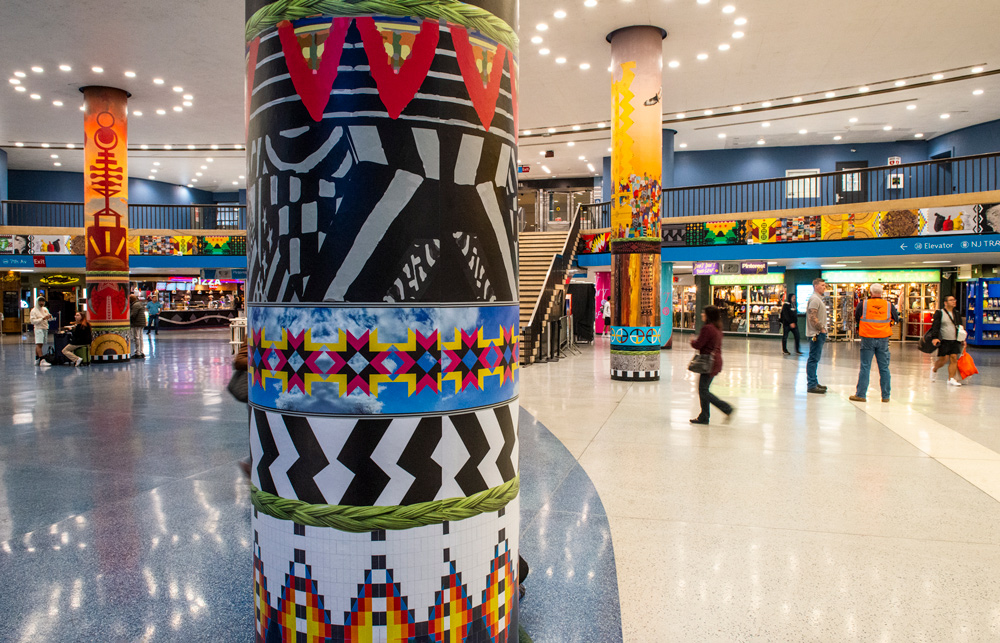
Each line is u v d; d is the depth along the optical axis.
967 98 17.77
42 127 20.36
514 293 2.43
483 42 2.22
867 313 9.16
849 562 3.53
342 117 2.07
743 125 20.91
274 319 2.21
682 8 11.65
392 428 2.12
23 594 3.19
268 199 2.22
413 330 2.12
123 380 11.90
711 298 25.95
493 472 2.31
